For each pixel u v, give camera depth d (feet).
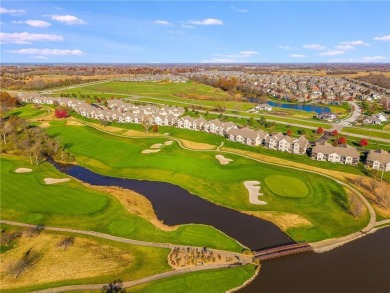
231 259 233.14
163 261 228.22
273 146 473.26
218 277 214.69
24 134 498.28
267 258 235.61
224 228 275.80
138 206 306.76
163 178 375.45
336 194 331.36
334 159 420.36
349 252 246.68
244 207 310.45
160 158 430.20
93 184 357.82
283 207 308.40
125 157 436.76
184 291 203.00
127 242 248.11
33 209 289.94
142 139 517.55
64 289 199.52
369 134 576.20
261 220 289.74
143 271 217.15
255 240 259.39
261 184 354.13
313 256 241.55
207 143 502.79
